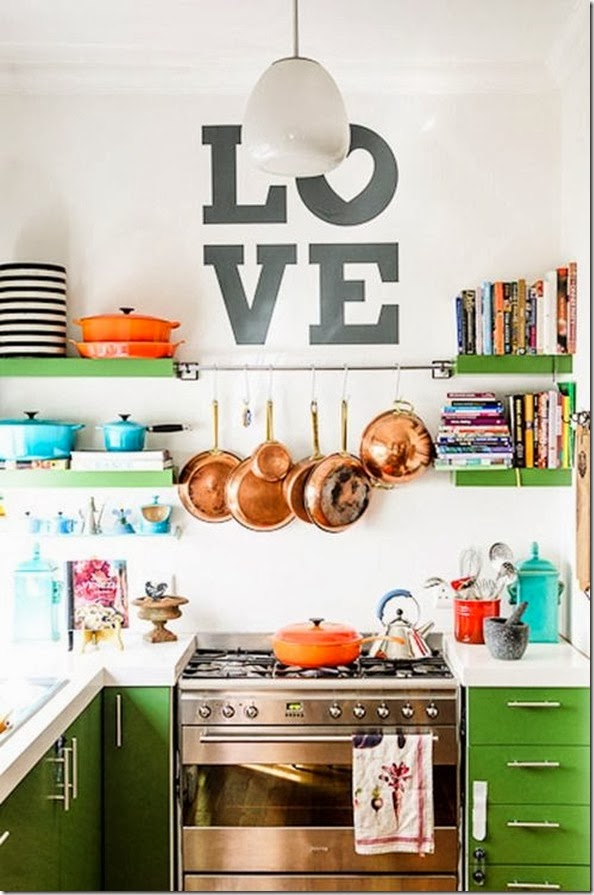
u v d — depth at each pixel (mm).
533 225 3684
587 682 3162
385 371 3695
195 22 3242
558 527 3695
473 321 3529
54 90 3672
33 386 3705
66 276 3682
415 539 3705
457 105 3682
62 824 2775
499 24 3254
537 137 3682
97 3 3090
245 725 3221
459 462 3514
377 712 3201
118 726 3215
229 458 3678
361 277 3693
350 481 3594
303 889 3207
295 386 3705
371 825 3146
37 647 3516
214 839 3215
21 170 3686
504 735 3168
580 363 3412
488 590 3621
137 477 3510
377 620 3707
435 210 3691
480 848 3178
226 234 3697
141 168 3693
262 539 3707
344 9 3125
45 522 3662
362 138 3684
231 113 3686
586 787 3176
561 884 3180
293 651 3328
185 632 3727
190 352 3701
